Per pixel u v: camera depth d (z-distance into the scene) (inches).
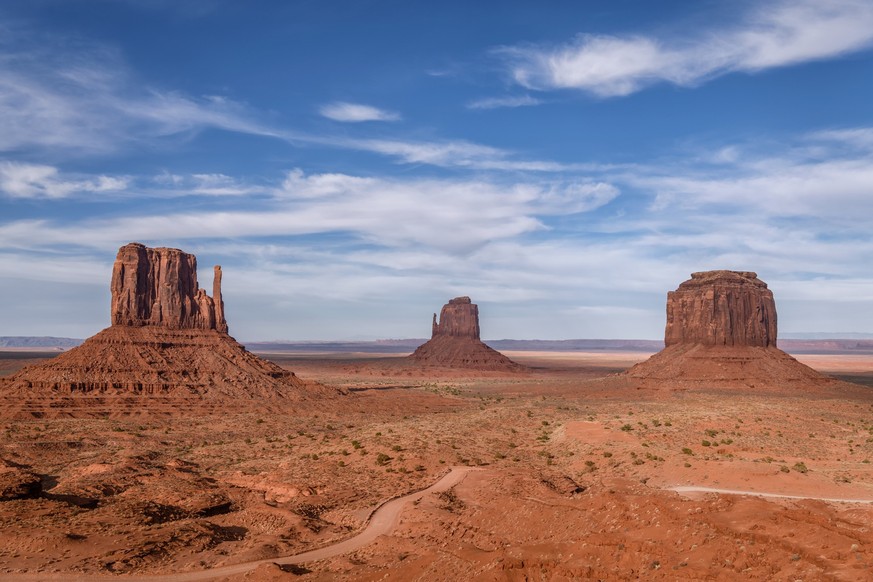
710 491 2519.7
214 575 1902.1
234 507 2787.9
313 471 3270.2
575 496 2486.5
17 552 2047.2
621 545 1462.8
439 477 2972.4
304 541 2210.9
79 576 1879.9
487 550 1820.9
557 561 1462.8
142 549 2069.4
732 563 1280.8
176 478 3203.7
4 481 2721.5
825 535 1312.7
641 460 3097.9
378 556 1974.7
